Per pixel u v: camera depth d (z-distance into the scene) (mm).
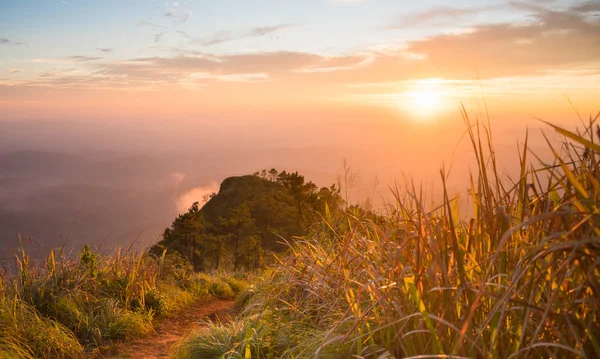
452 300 2109
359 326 3033
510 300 1735
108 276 8000
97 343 6105
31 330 5508
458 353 1990
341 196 5059
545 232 1982
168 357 5410
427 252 2465
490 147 2160
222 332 4840
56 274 7074
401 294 2477
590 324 1646
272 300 5051
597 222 1506
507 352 1942
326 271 4336
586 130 1652
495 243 2127
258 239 48312
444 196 2035
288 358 3631
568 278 1827
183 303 9234
